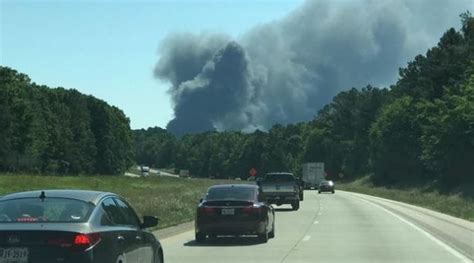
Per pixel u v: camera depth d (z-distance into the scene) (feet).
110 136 542.98
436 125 290.56
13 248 28.32
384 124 390.21
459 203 175.73
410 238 74.79
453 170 285.84
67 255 28.22
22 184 201.57
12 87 385.70
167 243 69.26
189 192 193.36
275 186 138.21
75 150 477.36
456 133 278.46
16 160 377.91
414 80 399.85
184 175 599.98
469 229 88.33
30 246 28.35
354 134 562.25
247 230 68.54
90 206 30.91
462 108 274.57
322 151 605.31
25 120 392.68
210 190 72.54
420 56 404.16
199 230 69.21
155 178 380.58
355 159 522.06
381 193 289.53
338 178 564.30
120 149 564.71
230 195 70.79
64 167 460.55
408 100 380.99
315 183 354.74
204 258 55.98
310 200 193.47
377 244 68.03
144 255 35.06
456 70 322.55
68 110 479.82
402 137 376.07
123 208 34.83
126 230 32.81
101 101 542.16
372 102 526.16
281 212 129.18
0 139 366.43
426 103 319.27
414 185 346.95
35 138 406.41
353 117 579.48
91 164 506.07
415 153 367.04
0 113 368.48
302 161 625.00
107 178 309.42
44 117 442.50
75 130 492.54
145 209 105.29
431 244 68.23
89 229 29.25
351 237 75.87
